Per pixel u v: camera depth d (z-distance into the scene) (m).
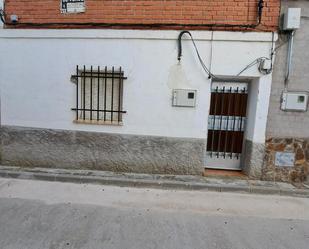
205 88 4.52
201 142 4.66
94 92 4.84
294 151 4.56
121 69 4.62
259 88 4.43
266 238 2.96
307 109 4.47
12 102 4.93
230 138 4.95
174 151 4.71
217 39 4.35
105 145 4.82
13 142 5.02
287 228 3.19
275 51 4.35
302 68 4.38
